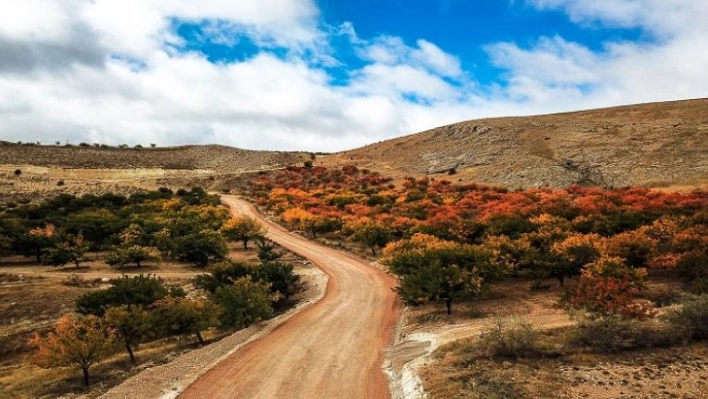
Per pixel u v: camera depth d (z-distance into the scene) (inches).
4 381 872.3
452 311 976.9
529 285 1133.1
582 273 1002.1
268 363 737.0
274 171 4434.1
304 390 617.9
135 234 1961.1
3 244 1784.0
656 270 1115.3
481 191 2810.0
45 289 1414.9
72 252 1737.2
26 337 1131.3
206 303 1006.4
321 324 995.3
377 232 1792.6
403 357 714.2
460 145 4323.3
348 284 1409.9
